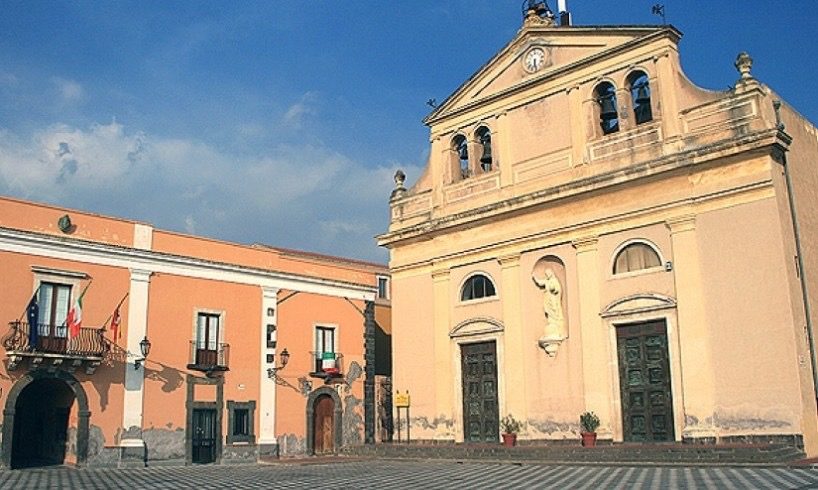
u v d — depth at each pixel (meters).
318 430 29.23
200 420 26.17
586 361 22.44
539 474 17.22
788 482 13.22
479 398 25.48
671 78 21.94
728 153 20.19
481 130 26.95
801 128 22.31
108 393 23.95
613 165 22.88
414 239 28.06
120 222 25.16
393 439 27.80
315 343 29.75
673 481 14.41
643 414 21.27
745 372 19.41
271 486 16.31
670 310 21.02
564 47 24.69
